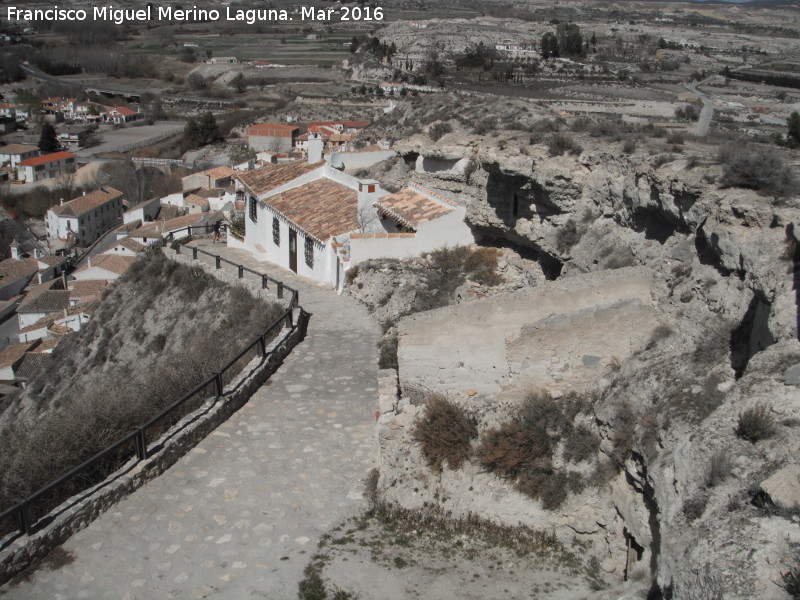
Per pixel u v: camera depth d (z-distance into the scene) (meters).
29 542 10.55
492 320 14.77
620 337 14.84
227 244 37.12
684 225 16.28
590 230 20.73
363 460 14.08
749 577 7.41
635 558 11.56
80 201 98.25
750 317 12.81
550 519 12.50
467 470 12.93
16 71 196.12
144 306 31.81
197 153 128.25
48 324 63.62
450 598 10.61
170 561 10.96
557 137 21.88
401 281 24.12
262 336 17.91
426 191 28.25
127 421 14.52
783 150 18.55
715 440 9.76
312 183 33.47
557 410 13.77
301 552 11.39
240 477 13.28
